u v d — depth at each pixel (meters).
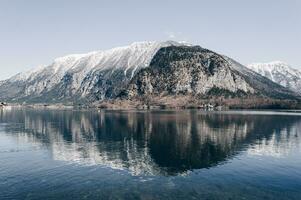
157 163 95.19
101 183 74.81
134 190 70.06
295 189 70.31
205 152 112.31
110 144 130.75
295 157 102.38
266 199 64.69
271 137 148.38
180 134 158.75
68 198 65.75
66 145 128.25
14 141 137.88
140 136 153.38
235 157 102.88
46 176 80.38
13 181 76.19
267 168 87.62
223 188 71.00
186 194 67.62
